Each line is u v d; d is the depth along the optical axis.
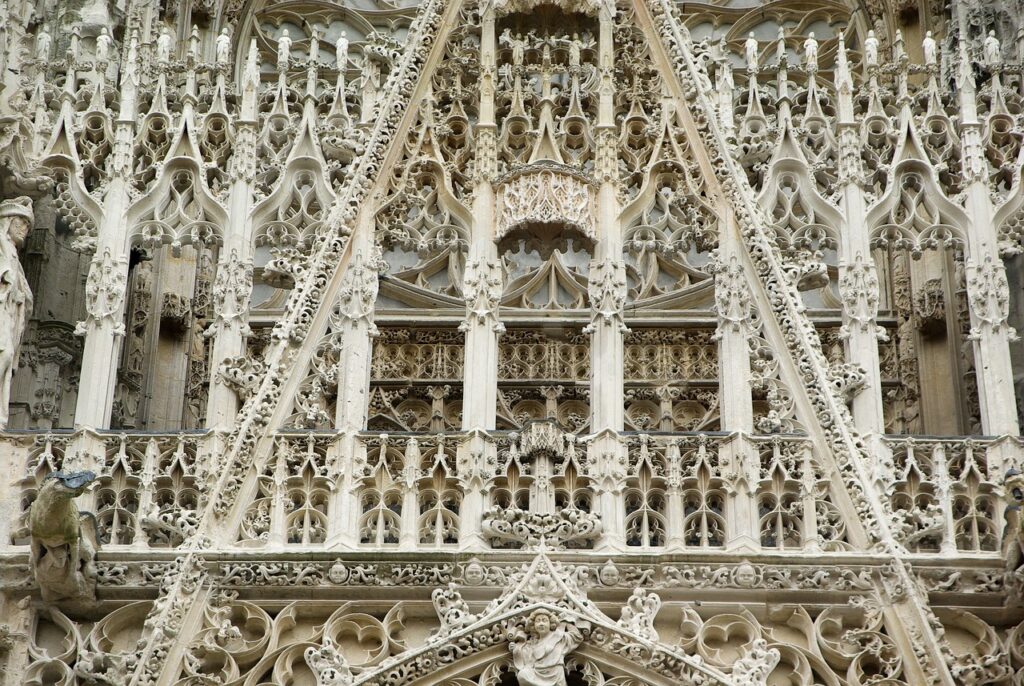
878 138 36.31
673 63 37.22
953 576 31.84
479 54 37.62
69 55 37.09
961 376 38.06
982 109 37.31
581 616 31.48
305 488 32.88
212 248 39.84
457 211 35.97
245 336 34.34
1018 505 30.94
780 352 34.19
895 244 35.38
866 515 32.44
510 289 40.66
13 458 33.03
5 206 34.88
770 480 32.94
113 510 32.59
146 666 31.02
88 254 37.59
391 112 36.59
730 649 31.72
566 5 38.06
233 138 36.34
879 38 42.94
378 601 31.89
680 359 39.56
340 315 34.59
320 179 35.88
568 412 38.72
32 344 36.34
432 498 32.97
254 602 31.88
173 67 38.28
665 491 32.94
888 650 31.39
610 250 35.38
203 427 37.78
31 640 31.53
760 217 35.38
